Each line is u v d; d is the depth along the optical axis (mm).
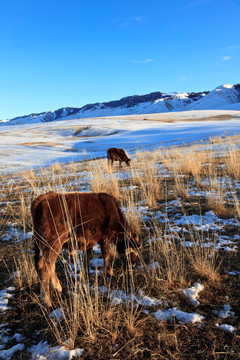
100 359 2490
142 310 3131
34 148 36812
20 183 12484
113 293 3467
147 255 4551
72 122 92125
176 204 7164
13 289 3730
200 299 3281
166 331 2773
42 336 2818
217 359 2418
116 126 68625
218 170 11117
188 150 19062
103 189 8328
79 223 3410
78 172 14359
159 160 16156
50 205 3223
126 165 17000
